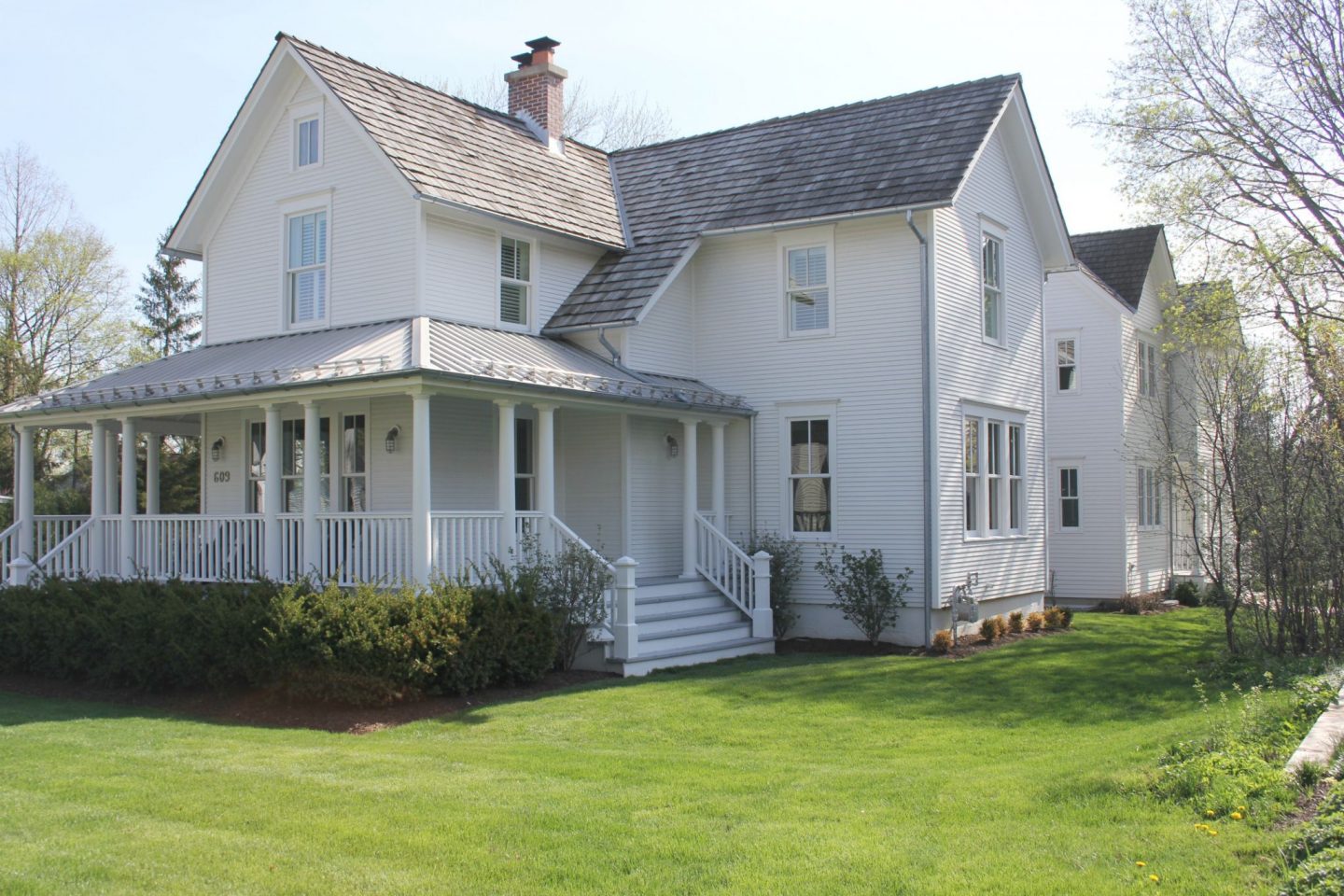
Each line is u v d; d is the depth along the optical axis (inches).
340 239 784.9
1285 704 447.8
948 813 329.4
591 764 414.0
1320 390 715.4
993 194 887.7
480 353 679.7
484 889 278.7
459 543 644.1
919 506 772.6
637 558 790.5
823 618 804.6
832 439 808.3
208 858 302.7
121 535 753.0
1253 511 663.8
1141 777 345.1
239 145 830.5
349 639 530.6
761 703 558.9
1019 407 913.5
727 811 339.6
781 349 831.7
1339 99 879.1
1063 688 601.0
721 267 861.2
